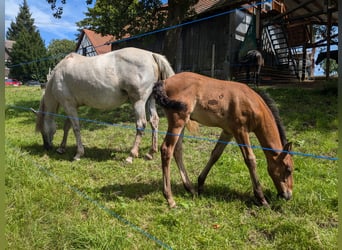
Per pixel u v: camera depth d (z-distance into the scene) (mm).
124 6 10672
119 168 4508
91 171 4387
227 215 3029
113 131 7125
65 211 3035
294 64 14070
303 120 6520
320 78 13953
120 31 11070
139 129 4883
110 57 4895
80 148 5094
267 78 12734
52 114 5508
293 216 2969
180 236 2605
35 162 4641
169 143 3191
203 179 3557
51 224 2729
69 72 4988
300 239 2488
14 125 8297
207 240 2547
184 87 3219
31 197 3217
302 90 9094
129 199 3404
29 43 37500
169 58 10914
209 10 12891
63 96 5078
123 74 4773
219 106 3154
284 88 9742
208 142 5773
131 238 2561
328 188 3453
